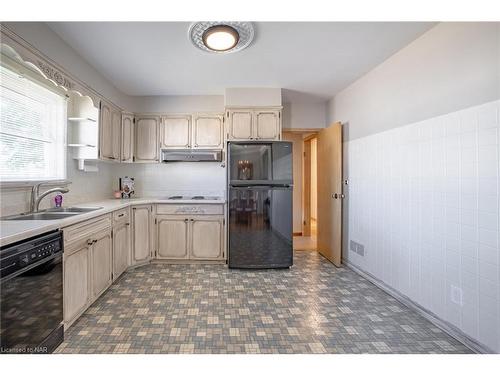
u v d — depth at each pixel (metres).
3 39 1.75
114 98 3.67
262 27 2.26
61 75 2.37
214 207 3.70
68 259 1.98
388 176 2.83
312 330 2.12
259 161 3.54
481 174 1.84
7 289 1.38
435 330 2.13
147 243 3.62
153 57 2.81
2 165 2.16
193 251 3.70
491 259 1.78
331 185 3.90
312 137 5.56
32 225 1.69
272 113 3.78
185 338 2.00
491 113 1.78
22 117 2.33
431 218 2.26
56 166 2.77
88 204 3.09
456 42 2.02
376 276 3.04
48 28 2.24
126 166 4.22
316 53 2.73
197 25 2.23
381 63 2.95
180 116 3.99
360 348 1.90
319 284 3.07
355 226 3.51
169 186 4.28
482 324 1.83
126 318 2.26
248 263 3.54
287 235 3.57
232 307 2.49
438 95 2.19
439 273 2.18
